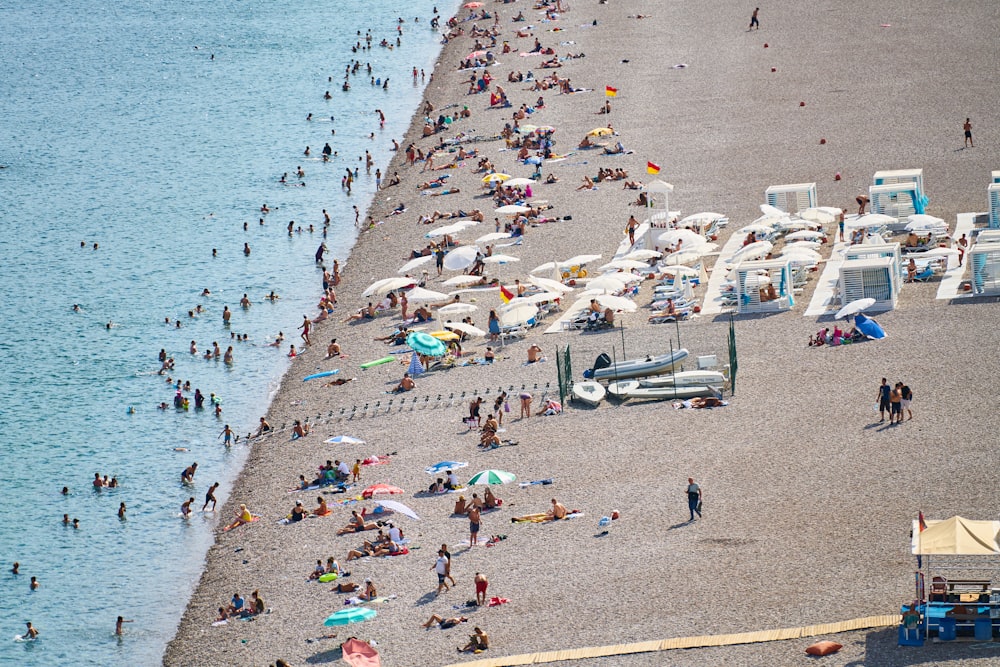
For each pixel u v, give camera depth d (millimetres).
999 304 195000
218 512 172000
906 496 142625
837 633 117125
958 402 164500
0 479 184375
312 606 141125
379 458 174375
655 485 155000
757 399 174875
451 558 145375
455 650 125688
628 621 125812
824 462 154125
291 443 186375
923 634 113812
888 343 186125
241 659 133250
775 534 139000
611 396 183875
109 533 168875
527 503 155500
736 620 122688
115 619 149125
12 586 157250
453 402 189125
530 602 133000
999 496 139500
